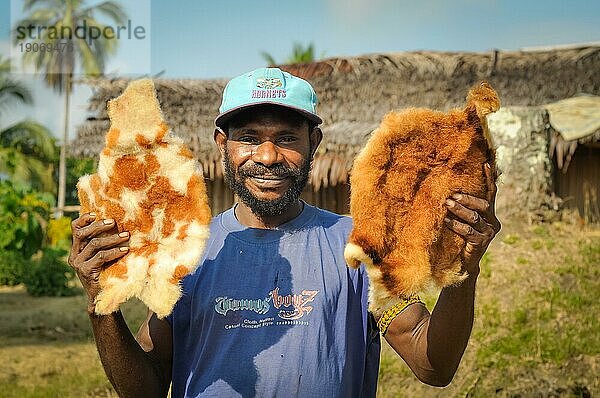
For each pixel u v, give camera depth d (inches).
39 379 267.1
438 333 86.5
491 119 422.6
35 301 451.8
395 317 93.2
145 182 84.0
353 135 514.6
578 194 538.9
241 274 92.7
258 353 89.4
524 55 569.3
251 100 91.5
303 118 93.9
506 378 231.5
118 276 82.8
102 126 604.7
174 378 96.0
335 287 91.8
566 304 292.5
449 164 79.9
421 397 223.5
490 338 259.6
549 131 441.4
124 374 91.9
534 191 411.2
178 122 581.9
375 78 567.2
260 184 92.9
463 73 558.9
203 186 85.4
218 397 89.5
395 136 80.1
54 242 673.0
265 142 92.7
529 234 388.8
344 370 90.7
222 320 91.4
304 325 89.9
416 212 80.4
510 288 310.7
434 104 547.2
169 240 83.7
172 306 82.2
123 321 91.3
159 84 584.1
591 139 487.2
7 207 536.4
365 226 80.1
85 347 317.4
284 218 96.3
